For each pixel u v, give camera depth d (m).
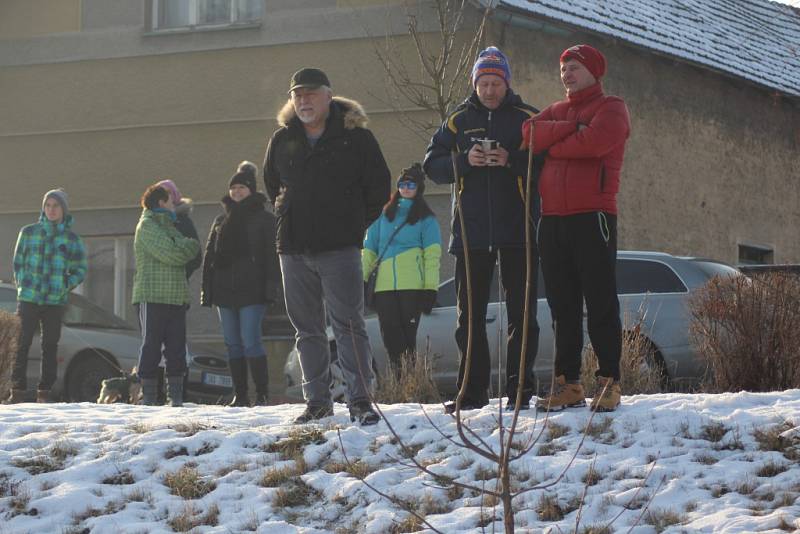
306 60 18.77
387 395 10.77
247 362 12.76
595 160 7.64
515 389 7.98
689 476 6.70
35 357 14.75
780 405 7.70
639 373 10.74
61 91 19.97
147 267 11.99
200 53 19.31
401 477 7.16
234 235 12.12
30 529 7.00
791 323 9.69
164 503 7.20
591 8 20.47
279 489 7.18
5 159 20.17
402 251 11.27
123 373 13.09
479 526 6.39
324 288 8.26
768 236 24.33
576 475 6.84
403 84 17.44
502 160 7.83
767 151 24.36
